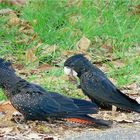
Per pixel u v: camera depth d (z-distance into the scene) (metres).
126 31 17.08
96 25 17.22
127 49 16.41
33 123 12.30
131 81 14.66
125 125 12.35
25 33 17.03
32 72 15.12
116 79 14.84
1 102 13.35
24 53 16.09
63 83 14.43
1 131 11.92
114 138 11.58
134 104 12.41
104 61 15.68
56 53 16.06
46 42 16.58
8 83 12.27
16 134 11.84
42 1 18.39
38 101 12.10
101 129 12.09
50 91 13.32
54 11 17.84
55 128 12.10
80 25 17.34
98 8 17.98
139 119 12.68
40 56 15.81
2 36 16.94
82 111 11.96
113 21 17.42
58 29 17.17
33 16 17.73
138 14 17.98
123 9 17.98
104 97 12.59
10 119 12.48
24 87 12.26
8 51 16.16
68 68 12.89
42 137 11.69
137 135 11.77
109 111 12.91
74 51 16.17
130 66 15.35
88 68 12.85
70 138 11.60
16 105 12.20
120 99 12.52
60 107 12.04
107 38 16.75
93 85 12.69
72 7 18.12
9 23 17.41
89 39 16.73
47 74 14.93
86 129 12.09
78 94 13.97
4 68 12.34
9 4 18.86
